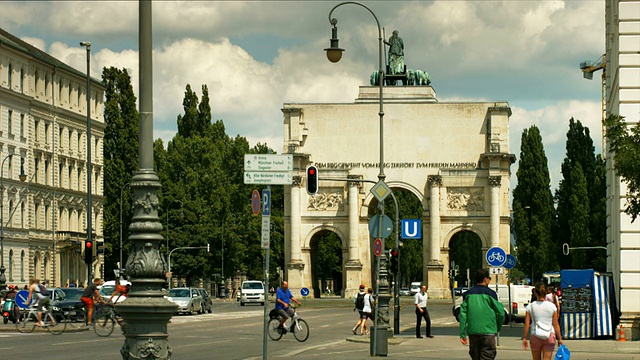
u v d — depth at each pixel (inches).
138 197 877.8
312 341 2071.9
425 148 5093.5
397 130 5113.2
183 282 6314.0
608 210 2372.0
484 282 1040.2
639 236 1903.3
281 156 1182.3
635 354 1689.2
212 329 2455.7
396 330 2294.5
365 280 5108.3
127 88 5693.9
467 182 5039.4
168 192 5969.5
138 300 855.1
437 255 5014.8
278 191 7190.0
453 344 1969.7
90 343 1854.1
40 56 4729.3
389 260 2303.2
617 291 2001.7
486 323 1021.2
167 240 5718.5
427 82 5290.4
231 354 1669.5
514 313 2837.1
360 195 5113.2
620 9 1897.1
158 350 855.1
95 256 2876.5
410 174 5093.5
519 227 5625.0
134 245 873.5
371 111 5132.9
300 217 5118.1
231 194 6348.4
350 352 1750.7
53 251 4800.7
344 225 5108.3
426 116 5103.3
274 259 6860.2
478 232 5019.7
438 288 4992.6
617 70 1937.7
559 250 5457.7
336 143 5132.9
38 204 4685.0
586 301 2041.1
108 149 5629.9
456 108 5088.6
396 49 5319.9
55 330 2198.6
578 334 2034.9
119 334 2154.3
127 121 5654.5
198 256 5846.5
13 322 2672.2
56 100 4854.8
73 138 5039.4
